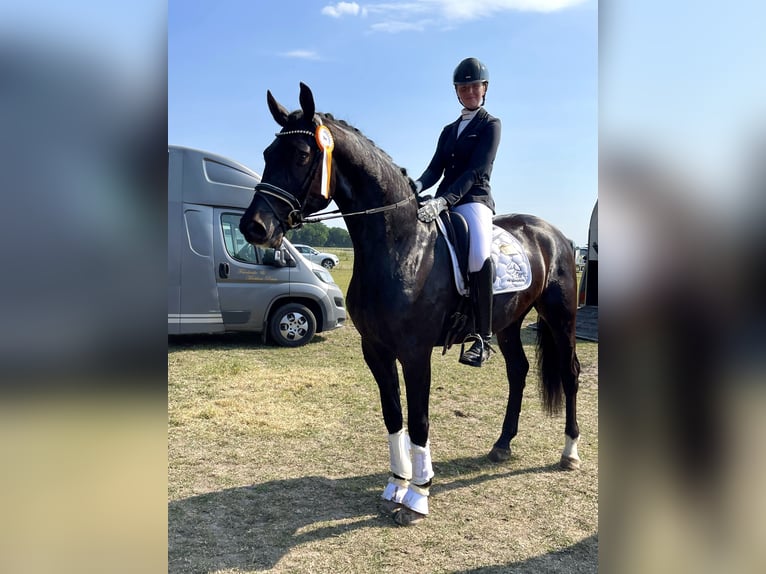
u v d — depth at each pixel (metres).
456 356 7.04
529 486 3.17
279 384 5.37
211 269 7.07
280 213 2.44
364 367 6.31
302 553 2.45
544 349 3.58
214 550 2.45
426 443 2.78
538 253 3.40
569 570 2.35
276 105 2.56
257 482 3.18
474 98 3.05
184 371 5.84
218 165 7.20
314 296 7.68
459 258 2.88
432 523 2.73
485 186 3.10
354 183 2.63
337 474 3.31
